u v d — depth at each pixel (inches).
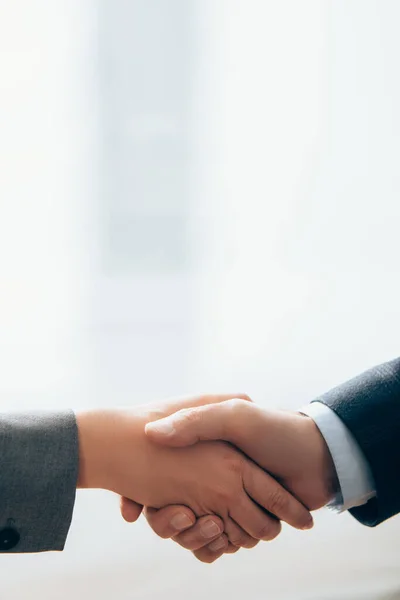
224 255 59.5
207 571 48.4
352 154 60.4
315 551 51.3
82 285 56.4
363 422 40.8
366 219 61.1
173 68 57.5
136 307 57.9
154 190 58.0
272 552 51.0
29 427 36.6
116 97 56.4
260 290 60.1
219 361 59.4
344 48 59.4
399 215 61.3
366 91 60.0
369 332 61.5
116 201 57.1
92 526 52.2
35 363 55.3
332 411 42.2
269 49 58.6
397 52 59.7
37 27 53.3
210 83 58.2
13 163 53.7
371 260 61.3
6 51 52.8
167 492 41.2
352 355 61.1
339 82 59.6
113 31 55.8
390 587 47.0
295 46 58.9
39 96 53.8
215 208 59.2
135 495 41.1
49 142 54.4
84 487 40.2
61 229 55.4
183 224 58.8
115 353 57.3
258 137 59.1
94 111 55.8
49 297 55.4
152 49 56.8
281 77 59.0
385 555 51.0
